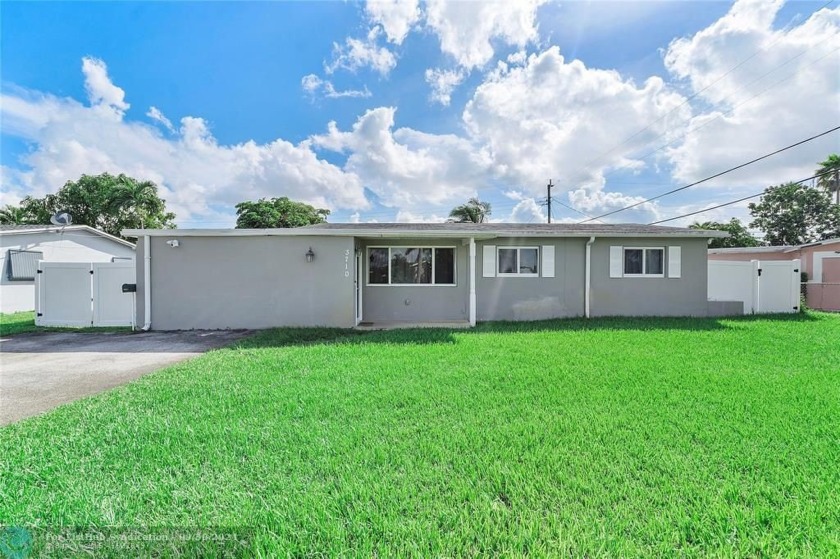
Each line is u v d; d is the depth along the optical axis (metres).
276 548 1.97
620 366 5.59
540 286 11.32
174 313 9.81
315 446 3.09
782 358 6.07
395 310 11.18
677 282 11.43
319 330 9.11
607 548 1.96
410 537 2.06
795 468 2.73
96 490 2.51
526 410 3.88
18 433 3.41
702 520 2.16
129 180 29.42
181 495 2.44
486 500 2.36
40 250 16.23
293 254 9.84
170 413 3.88
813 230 28.55
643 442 3.14
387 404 4.08
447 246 11.27
